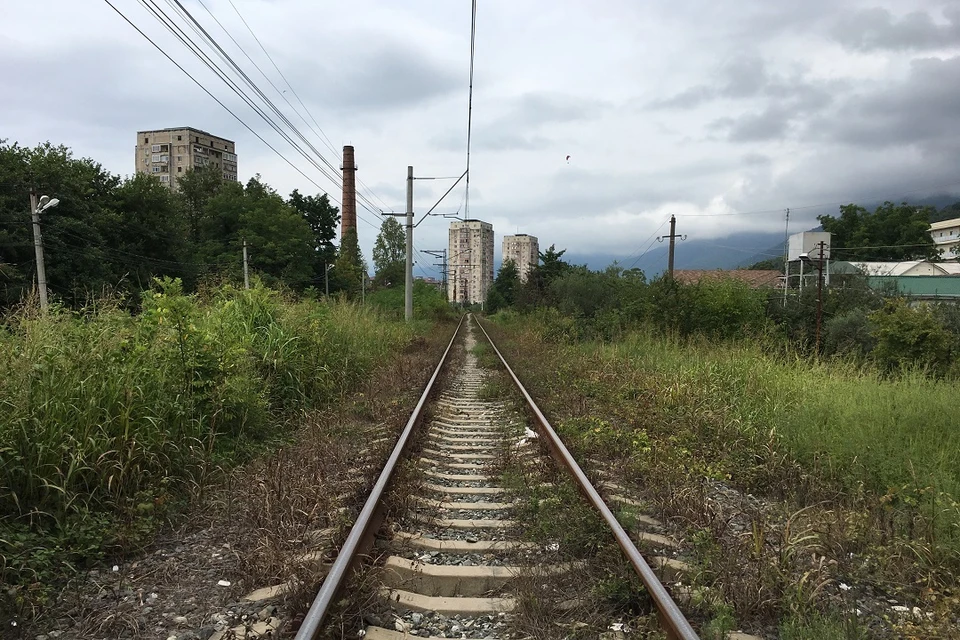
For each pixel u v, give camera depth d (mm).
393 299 41094
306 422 8477
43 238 31969
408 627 3477
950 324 20641
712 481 6496
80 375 5094
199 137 111375
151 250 44344
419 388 12461
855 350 18234
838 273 40781
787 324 27609
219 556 4367
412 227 30047
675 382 10453
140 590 3801
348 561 3752
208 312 9172
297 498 5062
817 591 3738
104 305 6410
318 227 82312
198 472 5758
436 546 4621
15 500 4137
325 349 11078
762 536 4453
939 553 4535
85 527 4305
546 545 4621
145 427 5281
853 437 6816
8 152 35062
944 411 7648
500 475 6574
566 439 7750
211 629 3379
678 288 21453
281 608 3561
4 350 4855
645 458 6801
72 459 4516
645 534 4812
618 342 19719
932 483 5574
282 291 12586
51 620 3459
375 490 5070
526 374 14828
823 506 5719
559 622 3494
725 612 3461
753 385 10281
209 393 6504
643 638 3316
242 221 60156
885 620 3697
